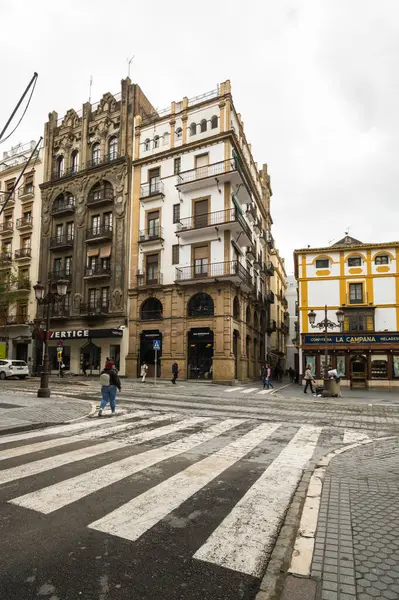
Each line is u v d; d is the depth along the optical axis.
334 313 29.75
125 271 32.38
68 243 35.94
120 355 31.48
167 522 3.79
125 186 33.34
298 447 7.39
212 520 3.85
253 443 7.65
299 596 2.57
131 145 33.97
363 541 3.37
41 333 15.48
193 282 28.59
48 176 38.44
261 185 46.03
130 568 2.94
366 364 28.44
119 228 33.19
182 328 29.09
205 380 28.00
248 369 34.16
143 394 17.95
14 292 35.88
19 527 3.62
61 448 6.89
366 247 29.67
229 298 27.95
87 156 36.12
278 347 53.28
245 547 3.31
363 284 29.53
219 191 29.08
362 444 7.75
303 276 30.77
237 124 32.50
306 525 3.69
